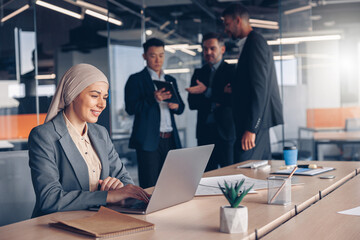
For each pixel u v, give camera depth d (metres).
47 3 5.52
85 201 1.58
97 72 1.90
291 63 4.75
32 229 1.31
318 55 9.38
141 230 1.24
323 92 9.80
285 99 4.79
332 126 9.66
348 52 9.70
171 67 5.50
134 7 5.89
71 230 1.27
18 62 4.91
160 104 4.36
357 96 9.75
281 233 1.19
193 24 5.41
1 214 2.22
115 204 1.60
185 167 1.54
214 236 1.17
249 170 2.41
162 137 4.34
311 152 4.95
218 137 4.58
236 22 3.68
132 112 4.40
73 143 1.82
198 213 1.45
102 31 6.51
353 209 1.43
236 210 1.19
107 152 2.04
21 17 4.93
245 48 3.54
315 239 1.13
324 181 1.97
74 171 1.79
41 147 1.75
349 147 8.09
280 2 4.66
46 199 1.60
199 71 4.87
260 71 3.46
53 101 1.89
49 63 6.64
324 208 1.47
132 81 4.47
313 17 9.34
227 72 4.68
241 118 3.54
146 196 1.58
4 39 4.86
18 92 4.87
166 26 5.63
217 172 2.36
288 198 1.52
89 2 5.89
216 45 4.71
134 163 6.36
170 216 1.42
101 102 1.89
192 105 4.78
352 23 9.36
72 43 6.66
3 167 2.29
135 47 6.43
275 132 4.94
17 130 4.77
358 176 2.17
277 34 4.74
